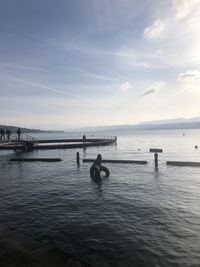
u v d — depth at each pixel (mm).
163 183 21953
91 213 14320
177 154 45312
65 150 54875
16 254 6566
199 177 24250
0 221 13250
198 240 10812
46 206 15766
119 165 32125
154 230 11852
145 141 85500
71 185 21734
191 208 15023
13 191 19922
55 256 6453
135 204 15922
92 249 10094
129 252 9820
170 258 9375
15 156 45156
